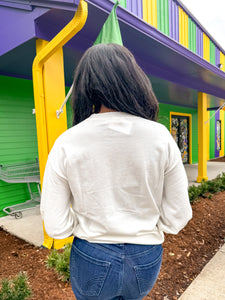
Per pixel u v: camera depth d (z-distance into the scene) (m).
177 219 0.82
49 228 0.81
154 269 0.86
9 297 1.71
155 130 0.77
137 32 2.86
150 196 0.79
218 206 4.33
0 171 3.83
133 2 3.77
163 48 3.39
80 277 0.85
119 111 0.80
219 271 2.33
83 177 0.78
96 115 0.81
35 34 2.36
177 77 4.95
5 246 2.84
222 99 7.31
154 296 1.96
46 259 2.44
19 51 2.80
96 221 0.80
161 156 0.76
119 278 0.80
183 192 0.81
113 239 0.80
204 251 2.80
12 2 2.46
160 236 0.88
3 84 3.93
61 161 0.79
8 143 4.04
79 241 0.87
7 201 4.05
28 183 4.09
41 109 2.50
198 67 4.34
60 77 2.66
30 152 4.38
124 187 0.79
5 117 3.98
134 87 0.78
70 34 2.10
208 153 12.33
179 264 2.48
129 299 0.89
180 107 9.75
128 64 0.79
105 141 0.77
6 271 2.25
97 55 0.81
